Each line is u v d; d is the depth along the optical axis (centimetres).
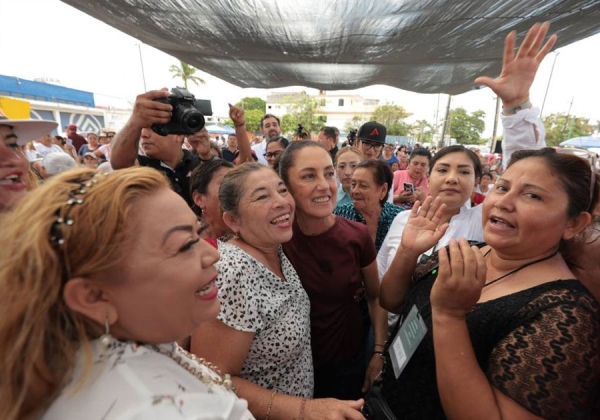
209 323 107
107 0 260
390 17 289
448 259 90
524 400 77
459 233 199
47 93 2072
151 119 190
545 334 78
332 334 154
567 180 90
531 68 161
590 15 259
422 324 111
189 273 58
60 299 51
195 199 184
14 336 49
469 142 4322
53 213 51
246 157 291
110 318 55
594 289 104
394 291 148
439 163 204
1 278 49
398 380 117
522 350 79
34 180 144
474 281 85
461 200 199
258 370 117
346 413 104
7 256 50
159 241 55
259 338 113
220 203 130
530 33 158
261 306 111
